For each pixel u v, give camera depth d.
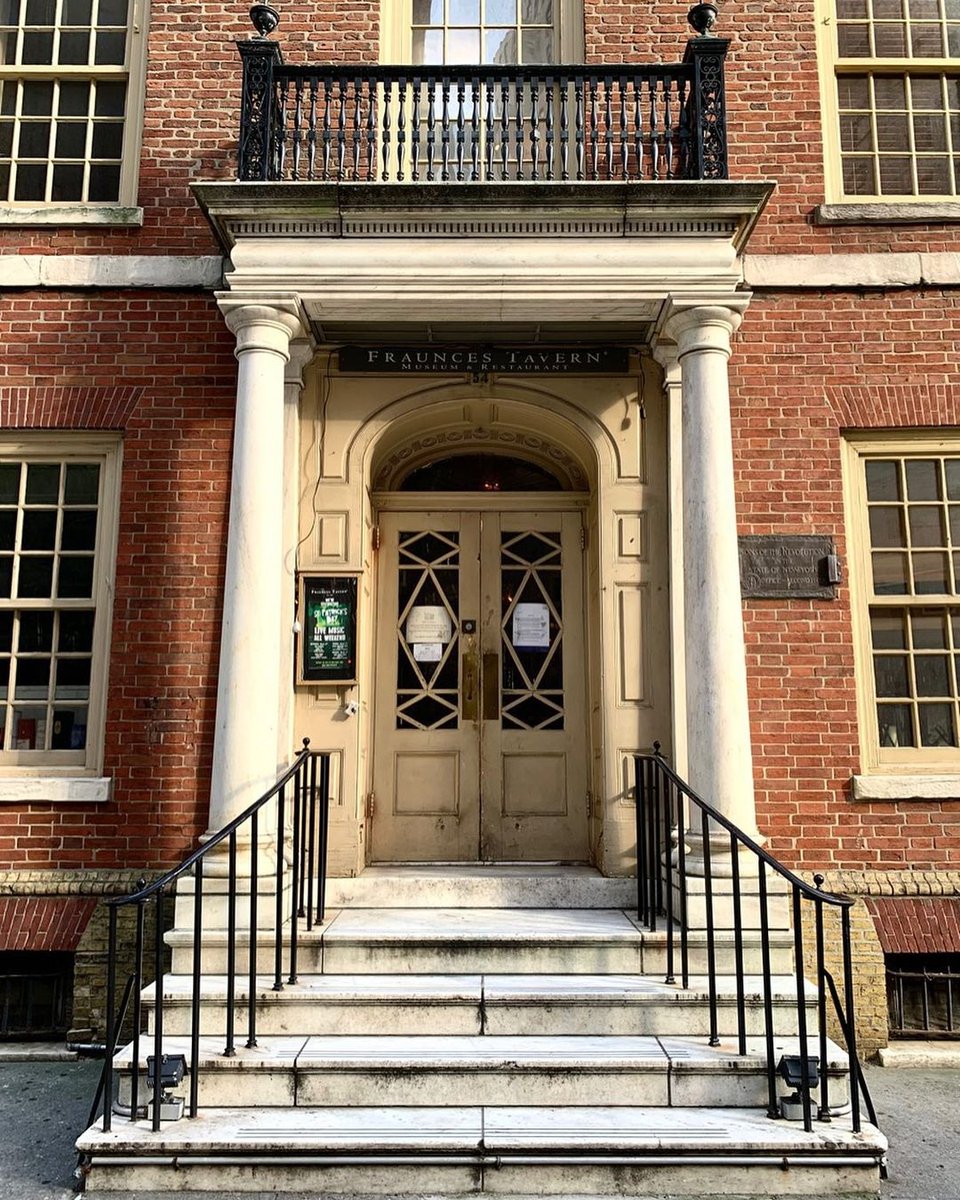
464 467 8.08
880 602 7.02
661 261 6.12
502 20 7.76
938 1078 5.96
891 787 6.63
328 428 7.06
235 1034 5.10
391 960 5.51
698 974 5.49
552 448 7.83
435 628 7.72
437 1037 5.03
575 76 6.40
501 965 5.50
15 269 7.10
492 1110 4.60
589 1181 4.25
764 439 7.00
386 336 7.00
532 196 6.06
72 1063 6.18
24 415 7.00
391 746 7.53
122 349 7.09
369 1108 4.63
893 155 7.56
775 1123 4.45
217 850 5.64
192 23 7.48
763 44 7.45
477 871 7.03
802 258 7.13
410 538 7.82
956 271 7.10
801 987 4.45
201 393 7.05
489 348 7.02
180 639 6.82
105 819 6.64
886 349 7.09
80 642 7.03
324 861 5.94
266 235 6.16
